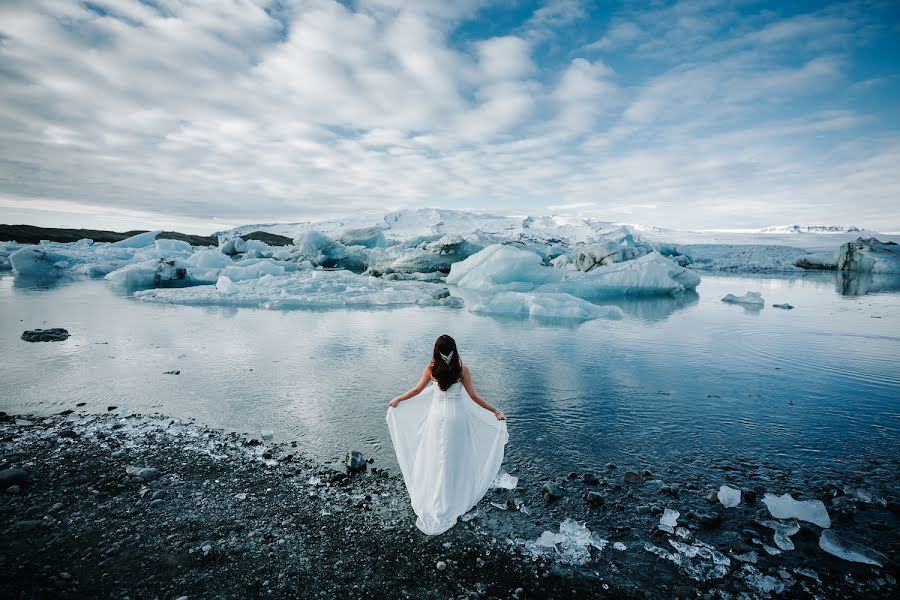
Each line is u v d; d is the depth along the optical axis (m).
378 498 3.86
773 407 6.10
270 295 18.44
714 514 3.58
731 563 3.08
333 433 5.15
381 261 37.38
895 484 4.09
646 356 9.07
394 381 7.12
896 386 7.07
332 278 22.95
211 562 3.04
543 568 3.03
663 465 4.45
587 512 3.66
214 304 16.83
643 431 5.26
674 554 3.17
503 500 3.85
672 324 13.30
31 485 4.00
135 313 14.02
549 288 21.22
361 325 12.68
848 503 3.78
